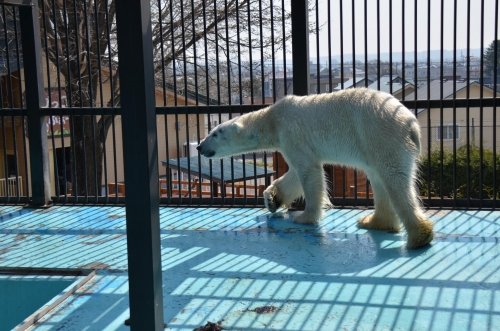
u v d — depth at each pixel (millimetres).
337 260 4762
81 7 12531
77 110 6875
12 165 14844
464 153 9727
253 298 4012
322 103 5516
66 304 4055
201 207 6785
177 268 4699
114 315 3838
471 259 4637
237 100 14203
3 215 6770
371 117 5082
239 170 11047
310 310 3770
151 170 3139
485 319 3527
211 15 12242
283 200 6242
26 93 6934
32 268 4777
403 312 3676
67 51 7117
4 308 4703
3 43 12844
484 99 5738
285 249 5113
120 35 3021
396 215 5480
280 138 5820
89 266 4809
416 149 5047
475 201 6102
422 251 4902
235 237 5543
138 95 3047
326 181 6387
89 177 12992
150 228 3154
